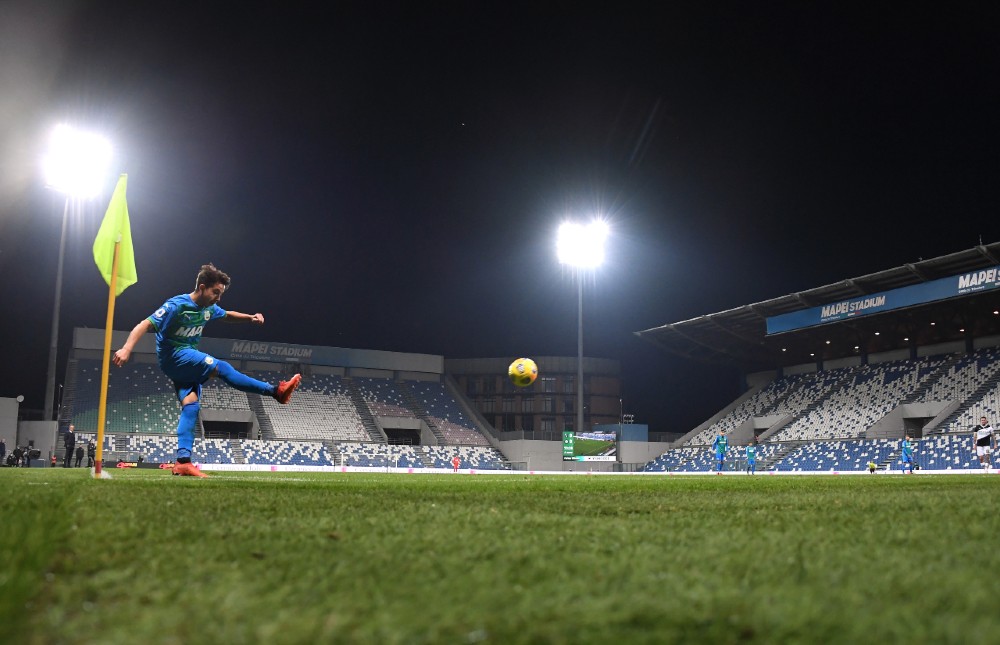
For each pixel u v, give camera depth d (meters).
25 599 1.46
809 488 7.73
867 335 47.22
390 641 1.21
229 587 1.61
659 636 1.25
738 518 3.35
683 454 50.53
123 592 1.56
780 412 49.78
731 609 1.41
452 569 1.84
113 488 5.19
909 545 2.31
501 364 56.31
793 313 43.91
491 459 49.88
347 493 5.33
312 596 1.53
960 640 1.20
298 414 48.50
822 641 1.22
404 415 51.81
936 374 43.59
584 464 50.28
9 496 3.78
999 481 11.31
